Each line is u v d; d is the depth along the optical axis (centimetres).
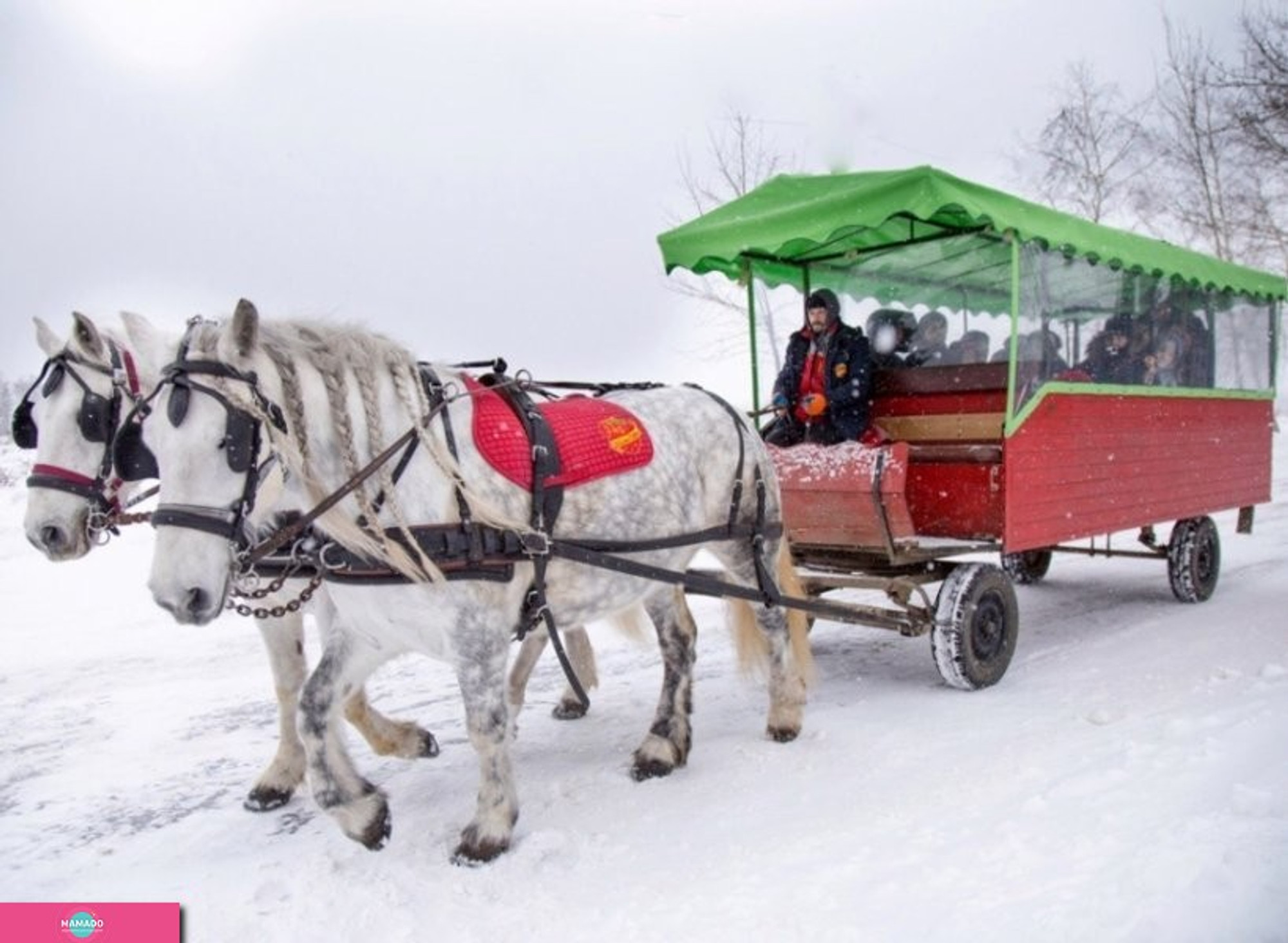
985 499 577
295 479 348
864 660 661
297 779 448
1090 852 335
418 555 353
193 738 540
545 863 372
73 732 552
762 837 386
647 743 470
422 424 361
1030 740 470
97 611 855
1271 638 634
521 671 527
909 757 462
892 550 554
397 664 688
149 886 367
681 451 462
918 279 659
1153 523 716
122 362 446
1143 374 717
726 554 502
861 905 319
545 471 386
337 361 357
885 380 642
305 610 526
